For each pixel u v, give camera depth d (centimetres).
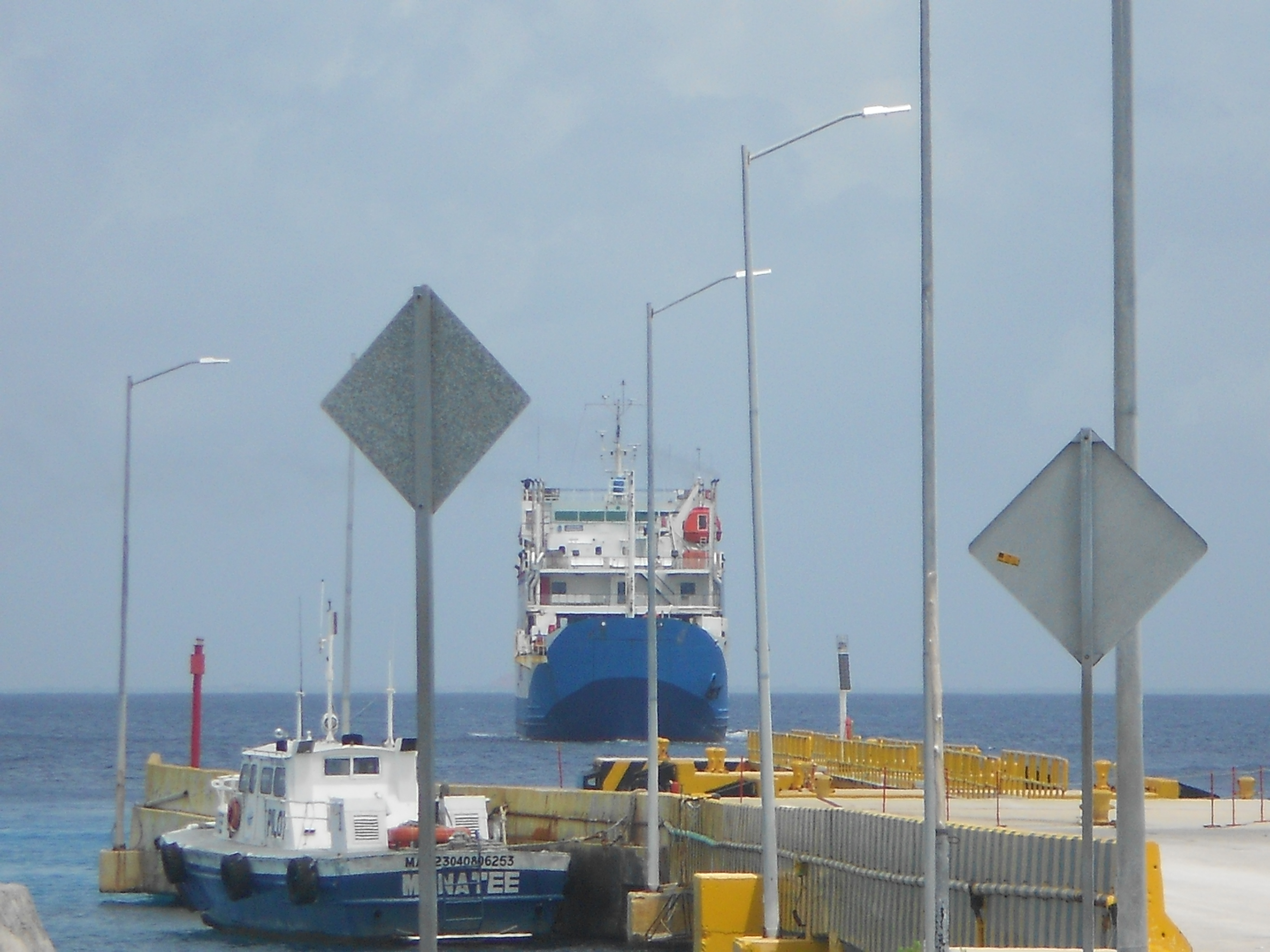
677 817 14625
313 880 14188
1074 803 14825
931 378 8288
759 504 11244
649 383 14425
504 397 4009
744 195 11588
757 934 11725
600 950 14375
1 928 3847
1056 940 7962
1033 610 4216
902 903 9712
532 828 16525
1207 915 7781
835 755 19488
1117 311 5134
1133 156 5194
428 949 3950
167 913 17238
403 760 15312
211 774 19450
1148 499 4156
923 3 8419
